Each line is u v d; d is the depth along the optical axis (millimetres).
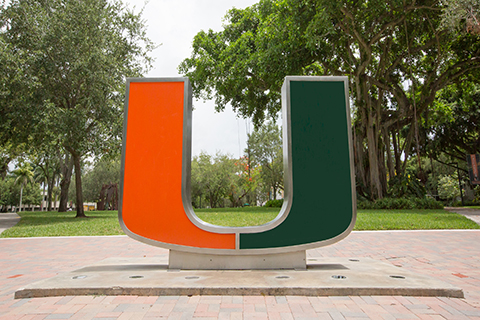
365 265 4984
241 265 4738
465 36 19156
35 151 21375
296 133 4949
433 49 20938
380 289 3623
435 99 25438
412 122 22484
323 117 5012
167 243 4742
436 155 32844
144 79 5133
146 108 5062
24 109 15711
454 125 27922
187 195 4887
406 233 9312
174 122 5000
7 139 17828
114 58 17734
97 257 6488
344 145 4969
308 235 4738
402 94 21812
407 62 22656
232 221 12219
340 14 16609
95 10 17078
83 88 17656
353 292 3617
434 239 8273
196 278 4121
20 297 3631
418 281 3898
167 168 4902
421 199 18875
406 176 20781
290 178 4832
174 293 3652
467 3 12703
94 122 17344
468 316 3041
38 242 8555
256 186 43312
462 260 5922
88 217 18297
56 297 3615
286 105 5008
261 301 3441
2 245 8141
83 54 16578
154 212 4836
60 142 15906
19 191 68438
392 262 5801
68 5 16375
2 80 14305
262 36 19531
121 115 17594
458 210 18359
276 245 4715
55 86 17141
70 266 5680
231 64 22062
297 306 3289
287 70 18297
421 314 3082
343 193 4852
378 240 8188
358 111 22250
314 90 5078
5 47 14352
